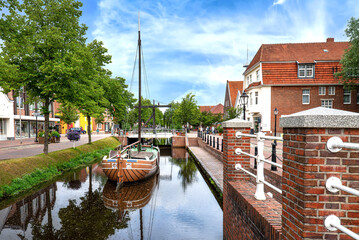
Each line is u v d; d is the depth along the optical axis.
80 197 8.82
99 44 18.19
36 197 8.50
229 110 27.38
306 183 1.60
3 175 8.59
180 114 36.75
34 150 14.28
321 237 1.58
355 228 1.56
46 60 10.20
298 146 1.70
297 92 24.64
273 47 26.84
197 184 11.04
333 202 1.58
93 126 50.22
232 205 3.70
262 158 2.89
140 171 10.62
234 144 3.97
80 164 14.43
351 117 1.53
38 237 5.66
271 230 2.18
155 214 7.28
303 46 26.88
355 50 20.25
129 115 43.25
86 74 12.71
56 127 32.34
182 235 5.83
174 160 19.02
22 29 9.43
